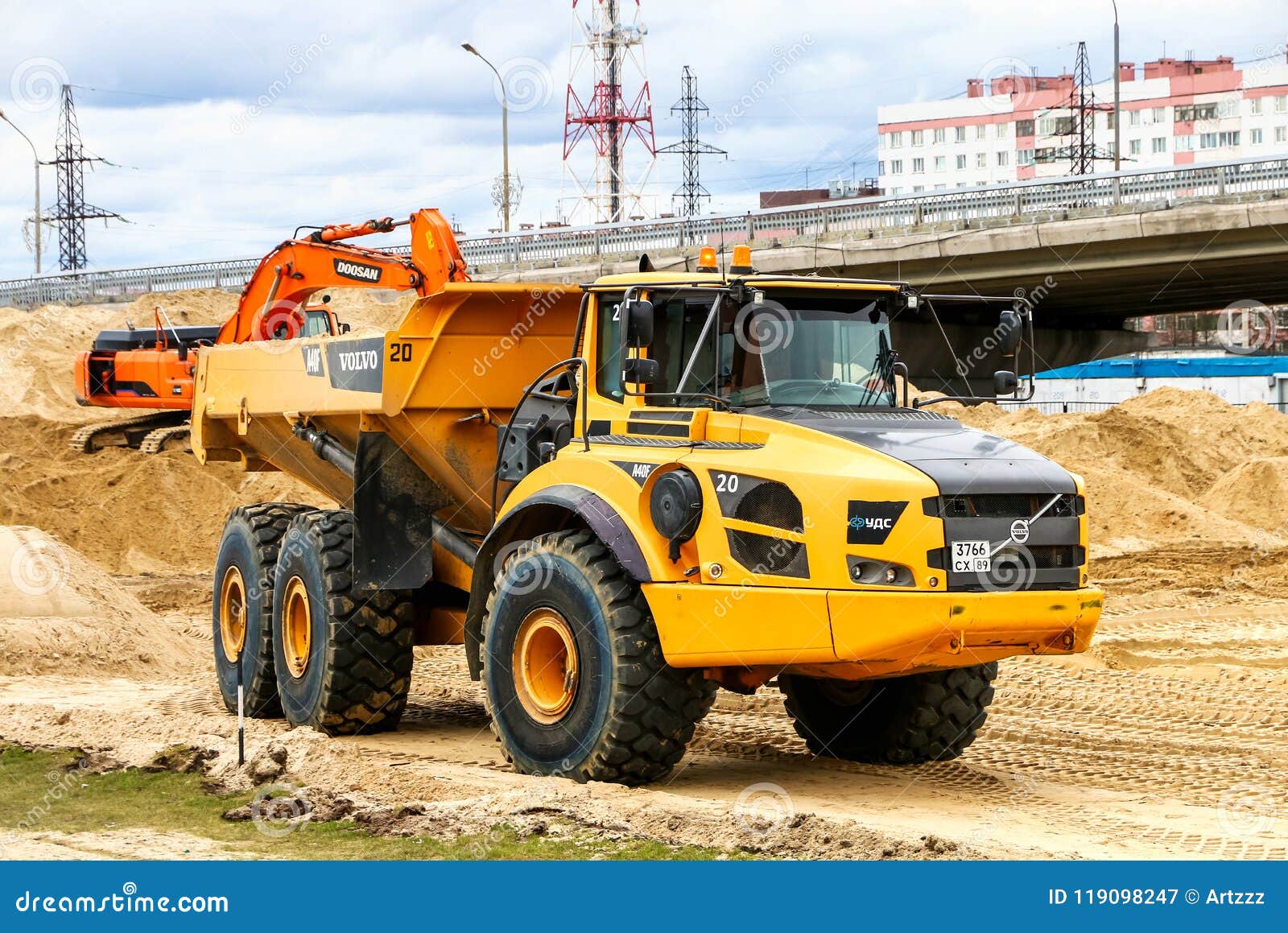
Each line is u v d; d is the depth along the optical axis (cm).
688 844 714
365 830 744
